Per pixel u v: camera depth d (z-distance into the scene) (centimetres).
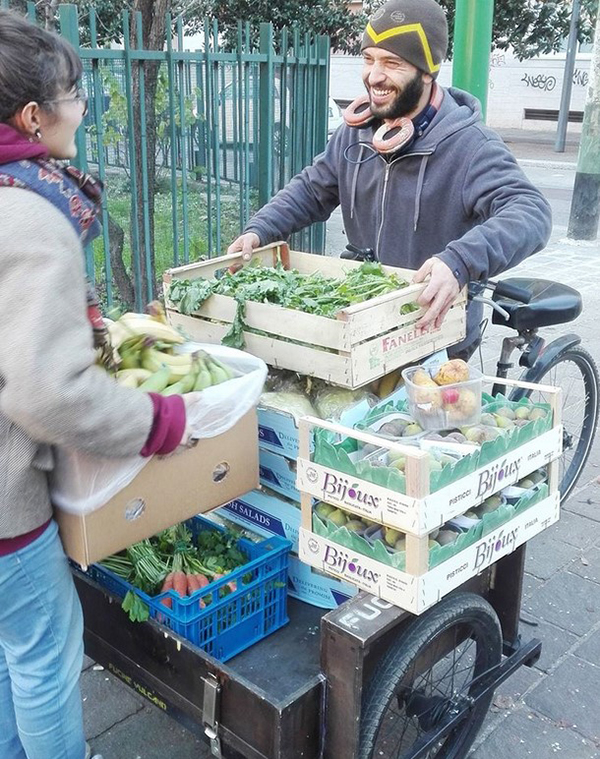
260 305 234
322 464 200
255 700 183
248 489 213
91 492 177
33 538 173
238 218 633
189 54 496
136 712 274
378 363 226
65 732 191
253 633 221
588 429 402
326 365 224
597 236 1012
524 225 257
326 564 207
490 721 270
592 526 390
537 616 323
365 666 196
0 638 185
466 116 287
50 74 157
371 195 310
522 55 1219
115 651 221
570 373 414
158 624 203
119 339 202
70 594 188
